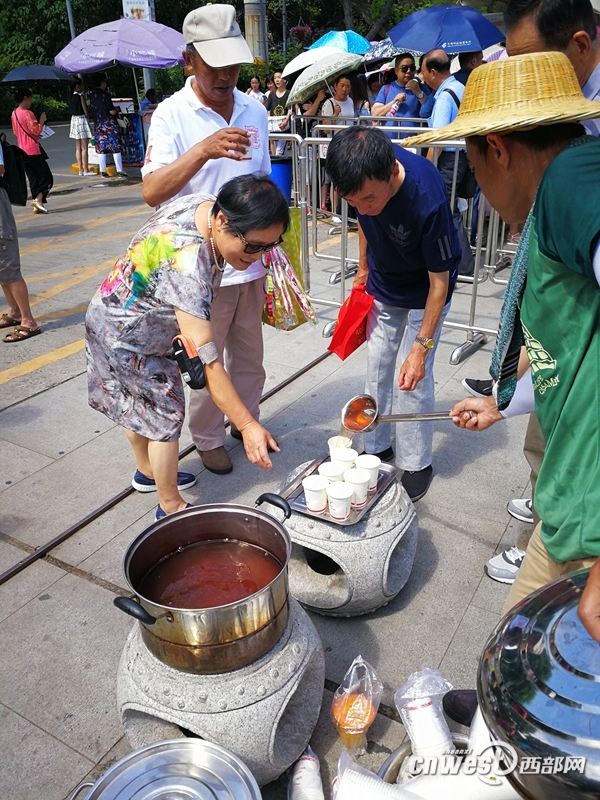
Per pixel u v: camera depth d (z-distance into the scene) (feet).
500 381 5.98
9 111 81.15
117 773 5.07
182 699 5.41
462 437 11.92
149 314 8.04
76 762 6.34
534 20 7.68
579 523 4.44
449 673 7.11
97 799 4.90
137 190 37.73
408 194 8.09
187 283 7.36
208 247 7.46
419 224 8.25
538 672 3.64
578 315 4.19
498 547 9.09
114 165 45.14
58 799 6.00
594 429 4.33
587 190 3.67
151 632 5.43
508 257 20.97
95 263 22.97
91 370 8.77
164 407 8.68
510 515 9.75
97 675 7.29
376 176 7.60
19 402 13.55
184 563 6.47
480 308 17.90
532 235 4.34
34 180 30.78
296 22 102.89
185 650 5.32
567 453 4.55
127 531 9.63
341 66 24.45
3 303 19.42
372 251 9.23
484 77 4.96
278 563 6.37
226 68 8.93
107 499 10.35
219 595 6.02
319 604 7.70
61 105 86.69
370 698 6.33
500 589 8.34
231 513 6.56
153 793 4.93
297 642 5.84
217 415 10.67
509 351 5.59
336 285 20.04
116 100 47.55
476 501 10.10
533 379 4.71
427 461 10.23
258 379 11.28
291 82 33.45
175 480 9.20
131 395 8.64
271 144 29.89
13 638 7.81
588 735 3.28
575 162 3.81
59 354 15.80
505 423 12.39
